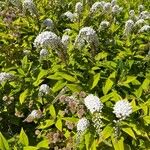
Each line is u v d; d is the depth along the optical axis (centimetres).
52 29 69
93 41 57
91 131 47
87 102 45
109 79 54
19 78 59
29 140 55
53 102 54
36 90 58
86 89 54
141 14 79
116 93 51
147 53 68
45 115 56
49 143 51
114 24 75
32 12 72
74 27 72
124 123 46
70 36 69
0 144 46
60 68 58
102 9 77
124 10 90
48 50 63
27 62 65
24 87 59
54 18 78
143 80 60
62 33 77
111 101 53
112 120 47
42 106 58
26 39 72
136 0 102
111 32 71
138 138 49
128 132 46
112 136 46
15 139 53
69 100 52
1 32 75
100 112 46
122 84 55
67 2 90
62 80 55
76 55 61
